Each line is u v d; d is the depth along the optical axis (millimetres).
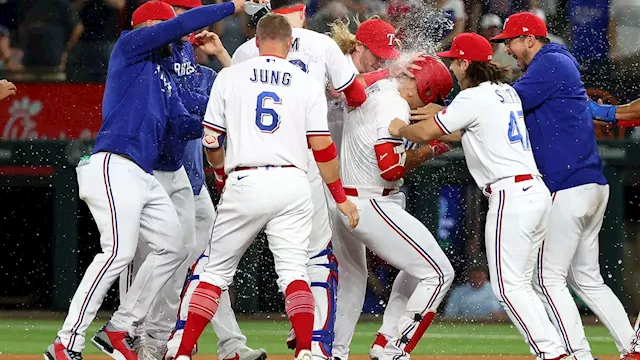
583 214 25047
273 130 21953
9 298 46438
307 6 45812
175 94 24500
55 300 45750
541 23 25984
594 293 26203
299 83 22250
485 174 24031
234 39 47250
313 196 23875
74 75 46094
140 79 23750
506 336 38938
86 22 47281
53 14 46969
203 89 27062
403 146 24844
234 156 22062
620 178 44531
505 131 23781
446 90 25797
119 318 23828
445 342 36844
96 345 23641
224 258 22375
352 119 24969
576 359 24938
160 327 26172
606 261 45156
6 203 46000
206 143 22719
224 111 22391
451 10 45812
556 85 25047
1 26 46750
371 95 24984
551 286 25281
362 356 31812
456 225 45500
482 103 23781
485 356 32281
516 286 23656
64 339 23031
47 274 46344
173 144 24828
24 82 45656
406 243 24547
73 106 45562
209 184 43844
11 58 46375
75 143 45281
